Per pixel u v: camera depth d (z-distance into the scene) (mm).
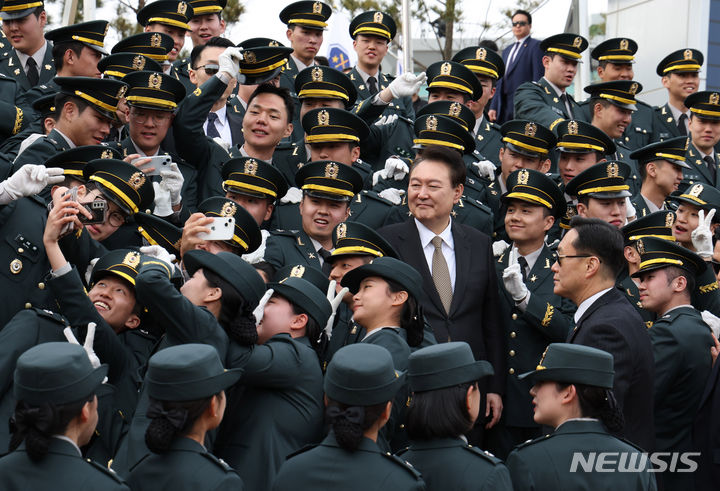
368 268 5520
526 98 10289
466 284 6828
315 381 5039
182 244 5863
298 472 4352
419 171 6887
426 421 4566
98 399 5227
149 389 4215
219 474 4184
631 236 7570
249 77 7910
